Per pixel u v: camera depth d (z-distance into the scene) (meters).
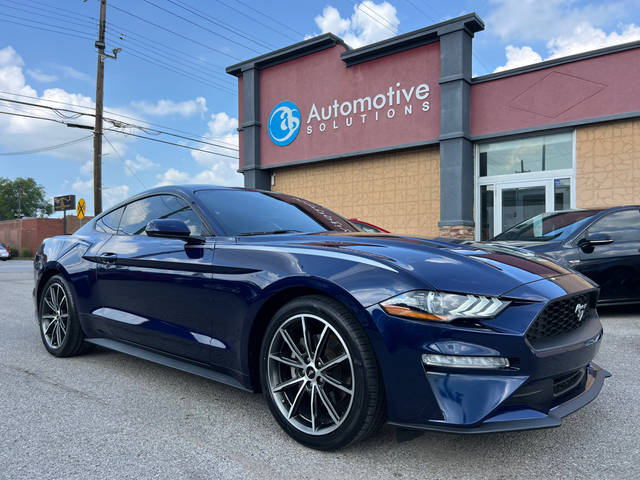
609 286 5.16
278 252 2.35
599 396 2.78
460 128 9.74
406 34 10.48
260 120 13.42
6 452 2.08
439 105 10.30
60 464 1.97
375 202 11.52
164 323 2.83
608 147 8.64
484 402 1.79
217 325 2.51
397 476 1.88
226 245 2.59
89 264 3.46
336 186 12.21
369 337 1.93
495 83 9.70
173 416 2.51
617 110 8.46
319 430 2.10
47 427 2.35
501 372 1.82
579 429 2.33
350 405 1.98
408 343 1.86
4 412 2.55
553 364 1.92
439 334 1.83
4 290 8.75
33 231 33.12
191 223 2.91
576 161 8.95
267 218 2.99
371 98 11.30
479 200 10.11
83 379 3.15
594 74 8.66
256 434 2.29
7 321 5.36
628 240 5.26
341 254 2.18
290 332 2.25
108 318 3.23
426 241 2.53
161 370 3.36
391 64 10.95
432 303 1.87
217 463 1.99
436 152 10.62
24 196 92.50
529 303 1.92
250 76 13.35
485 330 1.82
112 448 2.12
